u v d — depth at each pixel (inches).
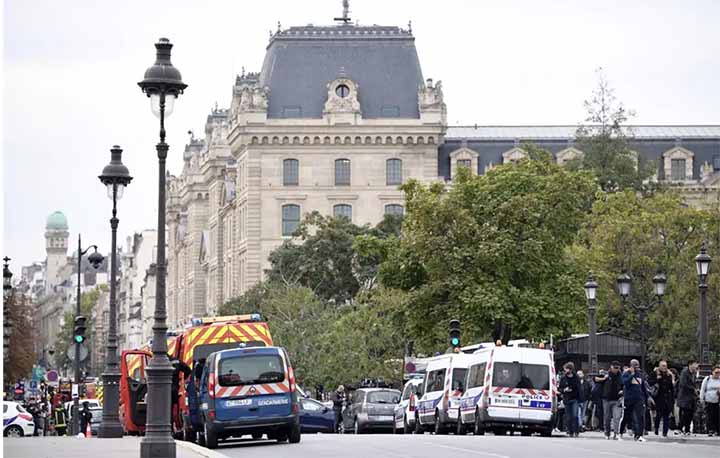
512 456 3331.7
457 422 5216.5
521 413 4864.7
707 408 4648.1
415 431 5743.1
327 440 4330.7
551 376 4894.2
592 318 5792.3
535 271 7303.2
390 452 3545.8
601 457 3316.9
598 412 5541.3
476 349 5452.8
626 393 4377.5
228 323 4726.9
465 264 7298.2
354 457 3358.8
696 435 4744.1
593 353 5782.5
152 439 3201.3
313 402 6235.2
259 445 4131.4
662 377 4670.3
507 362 4884.4
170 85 3371.1
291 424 4131.4
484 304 7116.1
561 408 5575.8
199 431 4534.9
